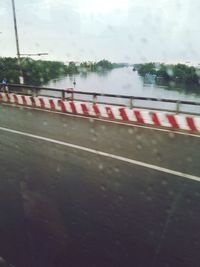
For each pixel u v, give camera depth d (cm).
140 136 750
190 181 484
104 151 636
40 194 451
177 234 349
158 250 324
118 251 323
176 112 888
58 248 329
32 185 482
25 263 305
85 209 405
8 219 386
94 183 483
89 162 574
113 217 385
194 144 679
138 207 406
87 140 719
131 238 344
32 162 579
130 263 306
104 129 823
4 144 696
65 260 311
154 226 364
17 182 494
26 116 1020
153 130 808
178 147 659
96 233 354
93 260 311
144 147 662
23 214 396
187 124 796
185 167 543
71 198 436
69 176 511
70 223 374
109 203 419
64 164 566
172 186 466
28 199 436
